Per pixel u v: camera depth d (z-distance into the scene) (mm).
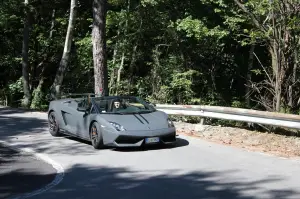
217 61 22422
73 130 11750
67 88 28203
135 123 10375
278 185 7258
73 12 23906
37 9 29406
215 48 21516
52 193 6918
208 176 7887
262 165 8727
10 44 32812
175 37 21766
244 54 22781
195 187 7180
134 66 23891
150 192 6906
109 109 11117
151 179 7734
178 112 13875
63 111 12289
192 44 21609
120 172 8289
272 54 13281
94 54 17000
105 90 17062
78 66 26766
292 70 12859
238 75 22859
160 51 23000
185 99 21625
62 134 12859
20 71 33750
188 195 6719
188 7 22016
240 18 18672
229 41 21562
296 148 10336
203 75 22109
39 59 32625
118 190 7047
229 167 8562
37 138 12352
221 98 22234
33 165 9016
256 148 10594
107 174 8148
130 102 11547
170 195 6727
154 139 10211
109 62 23969
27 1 27812
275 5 12523
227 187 7160
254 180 7586
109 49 25203
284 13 12547
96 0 16844
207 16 21266
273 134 11594
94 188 7188
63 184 7469
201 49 21734
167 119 10914
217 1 19344
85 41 24766
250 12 14594
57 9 30328
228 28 20094
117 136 10047
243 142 11305
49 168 8734
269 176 7852
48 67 33312
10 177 8000
